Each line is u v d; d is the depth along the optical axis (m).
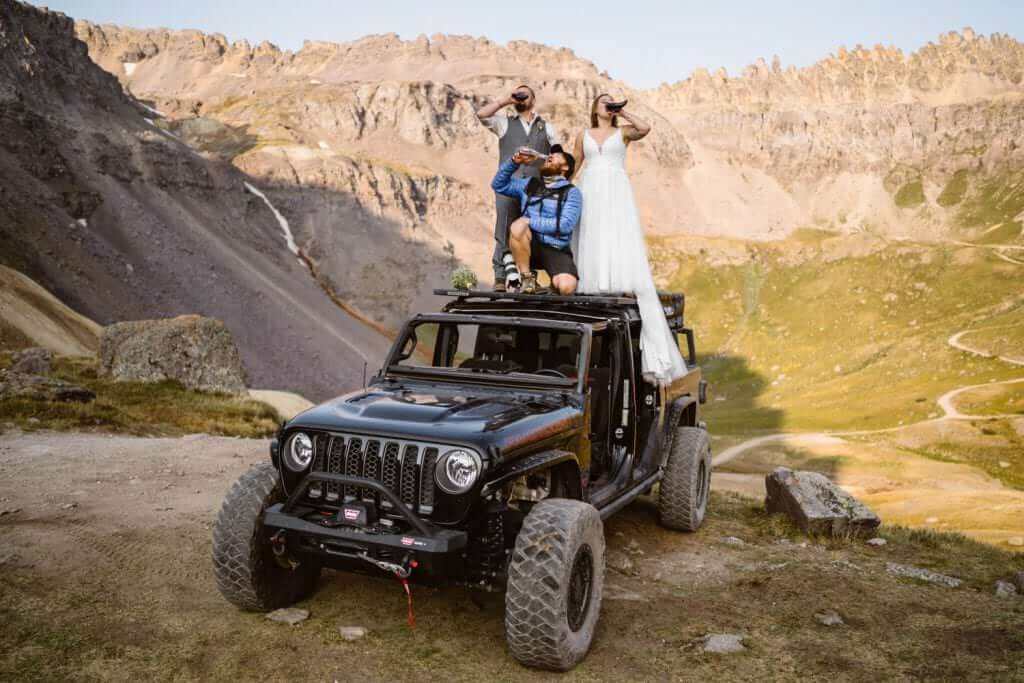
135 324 26.58
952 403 129.12
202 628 4.71
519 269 6.71
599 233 7.12
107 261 185.88
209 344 26.83
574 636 4.39
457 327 6.24
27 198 185.12
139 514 7.13
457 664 4.40
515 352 6.08
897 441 107.88
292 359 199.38
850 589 6.12
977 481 78.62
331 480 4.29
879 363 188.88
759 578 6.31
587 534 4.48
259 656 4.37
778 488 8.74
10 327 70.62
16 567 5.46
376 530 4.21
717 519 8.48
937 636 5.17
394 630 4.82
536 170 7.90
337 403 4.94
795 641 5.02
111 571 5.56
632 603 5.59
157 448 11.73
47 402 15.06
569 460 4.85
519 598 4.22
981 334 177.75
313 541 4.38
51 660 4.16
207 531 6.69
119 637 4.51
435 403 4.86
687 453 7.59
